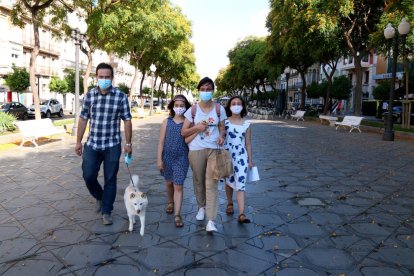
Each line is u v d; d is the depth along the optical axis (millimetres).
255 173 4867
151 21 17969
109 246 3889
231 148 4699
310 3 18266
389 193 6234
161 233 4277
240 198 4699
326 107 28312
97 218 4750
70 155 9719
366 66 44406
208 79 4383
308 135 16484
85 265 3457
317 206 5438
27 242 3963
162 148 4660
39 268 3383
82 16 16266
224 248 3887
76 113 13961
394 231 4453
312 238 4199
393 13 16266
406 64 20547
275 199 5789
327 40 19734
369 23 21250
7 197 5676
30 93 41406
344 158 9945
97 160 4547
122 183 6684
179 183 4523
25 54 40344
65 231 4289
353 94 47344
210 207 4277
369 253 3818
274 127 21094
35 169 7844
